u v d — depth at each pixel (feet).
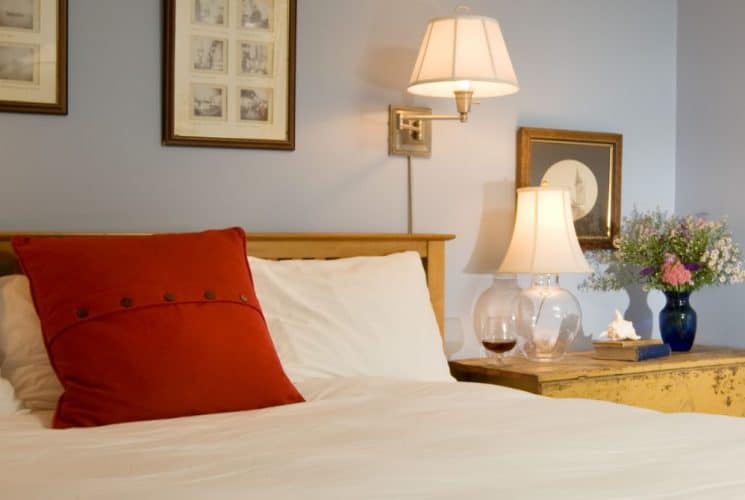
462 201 10.63
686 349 11.07
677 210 12.27
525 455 4.95
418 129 10.24
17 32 8.05
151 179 8.73
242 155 9.21
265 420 6.00
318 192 9.66
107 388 6.13
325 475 4.49
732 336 11.66
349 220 9.87
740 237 11.66
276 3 9.32
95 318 6.32
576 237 10.50
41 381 6.64
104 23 8.48
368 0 9.96
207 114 8.96
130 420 6.12
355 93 9.88
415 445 5.19
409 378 8.27
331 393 7.09
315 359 7.86
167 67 8.71
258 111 9.25
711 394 10.41
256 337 6.81
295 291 8.18
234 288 6.93
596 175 11.60
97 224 8.48
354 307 8.32
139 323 6.36
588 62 11.62
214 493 4.15
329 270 8.55
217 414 6.32
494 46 9.16
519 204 10.38
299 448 5.13
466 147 10.64
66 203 8.34
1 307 6.93
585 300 11.62
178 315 6.50
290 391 6.81
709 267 10.91
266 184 9.35
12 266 7.63
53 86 8.21
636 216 12.09
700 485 4.40
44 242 6.78
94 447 5.19
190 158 8.93
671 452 5.09
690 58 12.31
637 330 12.09
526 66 11.10
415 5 10.27
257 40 9.22
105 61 8.50
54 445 5.24
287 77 9.39
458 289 10.62
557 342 10.09
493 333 9.91
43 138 8.23
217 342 6.53
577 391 9.40
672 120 12.27
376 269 8.77
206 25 8.94
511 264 10.21
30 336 6.81
